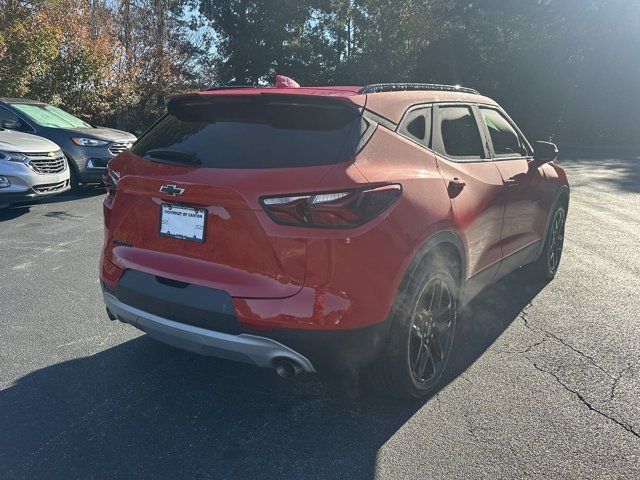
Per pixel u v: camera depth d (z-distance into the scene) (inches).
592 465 103.3
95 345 151.3
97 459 104.0
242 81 1569.9
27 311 173.0
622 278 214.5
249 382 134.0
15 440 109.1
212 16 1481.3
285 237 100.6
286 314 101.7
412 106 128.4
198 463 103.3
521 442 110.0
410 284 112.7
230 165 107.7
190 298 109.0
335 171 102.0
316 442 110.1
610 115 1210.0
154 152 118.6
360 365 108.9
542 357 147.1
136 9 936.9
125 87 738.8
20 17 584.4
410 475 100.2
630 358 146.9
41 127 365.4
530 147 193.9
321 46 1497.3
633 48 1165.1
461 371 139.3
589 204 386.9
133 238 119.9
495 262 156.9
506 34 1253.7
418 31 1364.4
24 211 324.2
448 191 126.3
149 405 122.9
